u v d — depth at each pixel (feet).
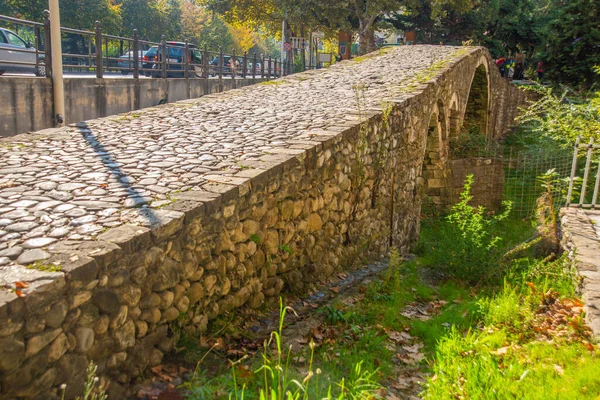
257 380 14.24
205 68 66.95
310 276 22.77
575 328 15.89
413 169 37.47
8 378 10.10
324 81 43.75
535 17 119.44
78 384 11.59
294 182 20.93
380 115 29.63
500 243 36.55
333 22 111.24
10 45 48.75
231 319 17.22
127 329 12.91
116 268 12.48
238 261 17.65
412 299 24.62
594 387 12.41
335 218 25.14
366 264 28.86
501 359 15.46
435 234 42.68
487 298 21.74
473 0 116.16
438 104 46.52
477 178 54.03
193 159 20.49
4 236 12.87
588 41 77.00
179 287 14.70
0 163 19.52
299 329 18.29
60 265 11.37
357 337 18.75
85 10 112.68
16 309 10.03
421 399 14.96
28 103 34.19
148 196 16.06
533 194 54.34
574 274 20.30
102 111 43.93
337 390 14.29
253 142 23.25
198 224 15.37
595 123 40.16
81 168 19.12
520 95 102.12
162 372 13.96
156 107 32.50
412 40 108.99
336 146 24.52
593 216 27.30
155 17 154.92
